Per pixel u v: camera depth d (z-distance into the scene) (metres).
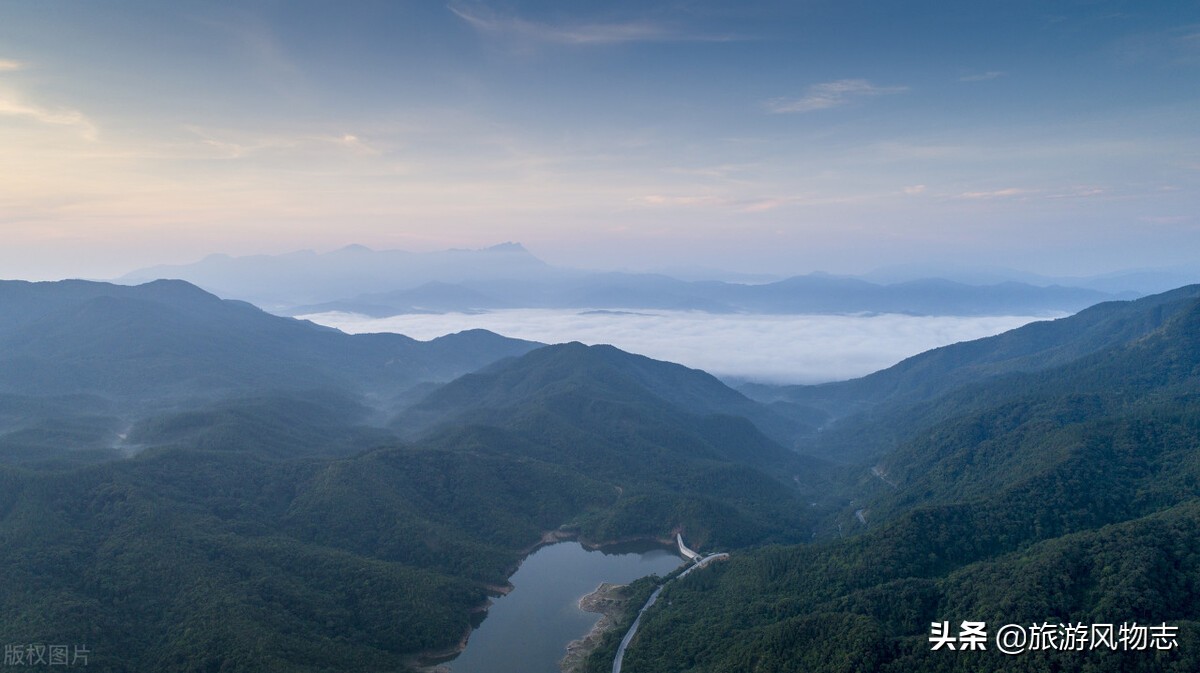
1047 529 161.75
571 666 159.38
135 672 134.38
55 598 145.50
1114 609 113.25
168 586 156.00
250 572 167.00
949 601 132.12
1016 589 123.62
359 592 170.75
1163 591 117.38
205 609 146.50
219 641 136.50
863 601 137.75
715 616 160.38
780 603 152.75
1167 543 127.69
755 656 130.12
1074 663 104.81
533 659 164.75
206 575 159.38
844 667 116.88
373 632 161.25
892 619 132.12
